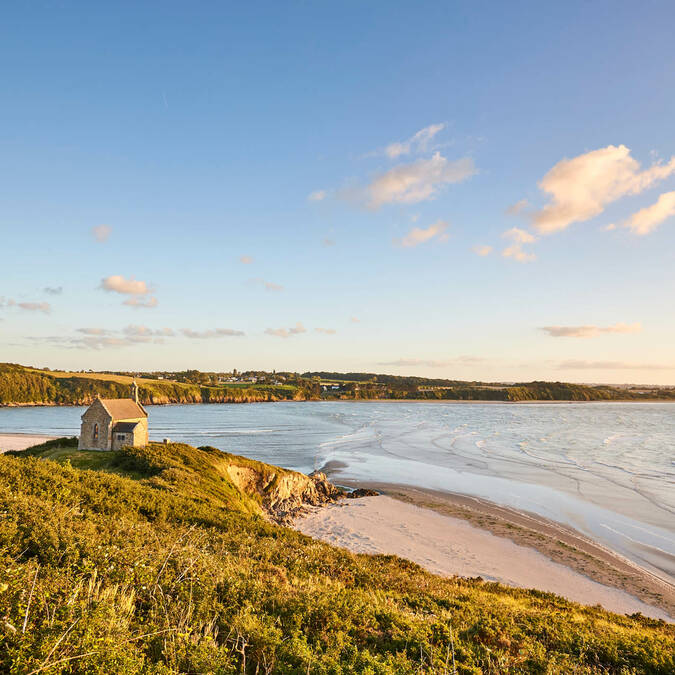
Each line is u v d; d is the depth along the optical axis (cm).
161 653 666
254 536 2014
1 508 1202
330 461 8262
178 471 3962
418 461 8100
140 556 1042
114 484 2153
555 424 15100
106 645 583
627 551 3828
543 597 2261
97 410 5016
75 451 4872
